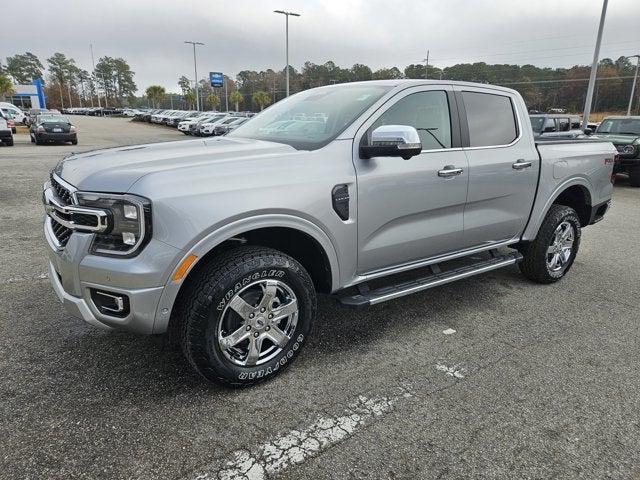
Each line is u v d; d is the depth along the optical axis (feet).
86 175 8.84
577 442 8.34
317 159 10.06
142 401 9.20
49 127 76.69
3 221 23.62
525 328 12.82
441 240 12.53
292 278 9.71
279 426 8.60
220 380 9.25
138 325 8.40
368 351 11.39
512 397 9.64
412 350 11.49
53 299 13.94
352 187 10.37
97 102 468.75
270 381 10.02
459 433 8.52
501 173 13.53
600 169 17.01
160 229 8.17
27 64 431.43
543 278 15.97
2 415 8.68
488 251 15.11
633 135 43.42
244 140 11.68
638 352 11.61
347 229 10.42
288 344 10.05
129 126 160.56
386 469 7.64
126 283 8.16
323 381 10.07
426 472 7.59
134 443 8.07
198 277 8.92
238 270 8.93
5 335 11.72
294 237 10.35
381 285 14.23
